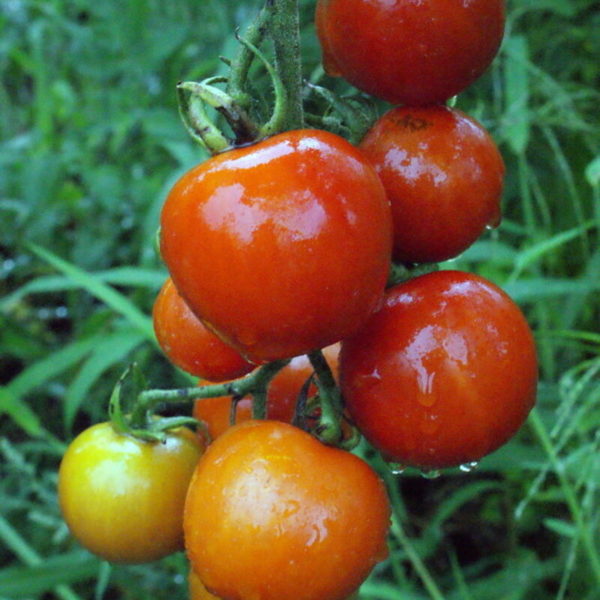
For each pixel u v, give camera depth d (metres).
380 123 0.30
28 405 0.79
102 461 0.35
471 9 0.29
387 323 0.29
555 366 0.65
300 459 0.29
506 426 0.29
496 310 0.29
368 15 0.29
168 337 0.33
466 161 0.30
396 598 0.50
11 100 1.19
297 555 0.28
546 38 0.75
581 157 0.70
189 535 0.30
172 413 0.55
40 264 0.84
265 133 0.27
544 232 0.66
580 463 0.51
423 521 0.66
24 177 0.83
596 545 0.54
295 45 0.28
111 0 0.88
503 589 0.55
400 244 0.30
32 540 0.68
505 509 0.65
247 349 0.27
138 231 0.83
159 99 0.90
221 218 0.26
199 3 0.87
